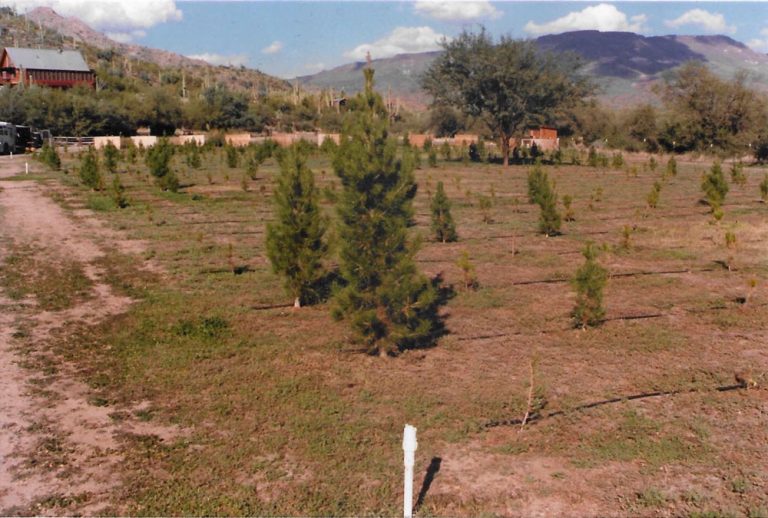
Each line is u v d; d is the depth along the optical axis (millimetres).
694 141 56250
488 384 7879
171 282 12820
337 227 8656
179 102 79562
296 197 10844
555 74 43156
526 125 44469
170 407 7285
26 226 18797
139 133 76188
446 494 5578
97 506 5422
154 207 22906
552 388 7770
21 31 151500
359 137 8359
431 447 6383
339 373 8250
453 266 14102
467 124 76250
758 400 7410
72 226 19016
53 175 33625
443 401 7406
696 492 5562
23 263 14219
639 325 10102
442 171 37938
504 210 22328
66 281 12758
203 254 15328
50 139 57344
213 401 7430
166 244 16547
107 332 9820
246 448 6352
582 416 7004
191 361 8656
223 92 83625
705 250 15625
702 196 25984
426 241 16859
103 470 5980
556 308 11031
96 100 71000
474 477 5848
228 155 38469
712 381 7961
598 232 18109
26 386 7816
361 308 8680
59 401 7426
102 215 21109
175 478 5844
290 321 10391
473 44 43500
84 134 65375
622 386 7812
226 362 8633
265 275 13312
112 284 12633
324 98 101750
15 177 32344
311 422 6883
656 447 6324
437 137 82312
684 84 55844
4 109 61969
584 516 5277
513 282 12734
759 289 12180
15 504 5434
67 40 157250
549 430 6691
